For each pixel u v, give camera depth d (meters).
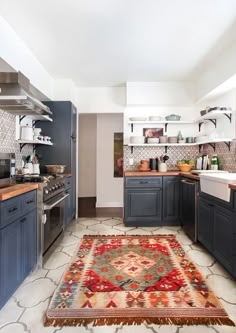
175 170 4.11
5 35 2.19
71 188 3.77
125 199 3.66
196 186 2.88
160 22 2.23
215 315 1.59
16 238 1.77
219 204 2.25
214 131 3.71
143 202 3.65
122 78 3.79
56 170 3.45
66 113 3.73
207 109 3.47
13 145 2.95
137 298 1.78
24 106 2.50
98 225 3.73
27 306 1.69
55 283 2.01
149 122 4.02
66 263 2.39
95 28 2.32
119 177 5.40
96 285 1.97
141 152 4.21
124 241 3.01
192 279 2.06
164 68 3.37
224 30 2.37
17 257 1.79
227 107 3.27
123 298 1.79
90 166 6.35
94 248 2.78
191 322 1.52
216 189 2.28
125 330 1.46
